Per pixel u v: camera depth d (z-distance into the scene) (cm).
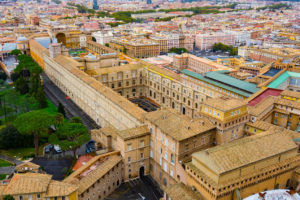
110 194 13838
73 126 16612
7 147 17262
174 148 13012
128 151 14275
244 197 11331
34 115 16800
